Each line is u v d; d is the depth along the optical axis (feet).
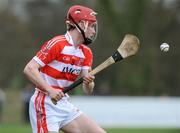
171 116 178.29
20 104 209.97
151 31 323.78
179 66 347.56
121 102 180.65
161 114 178.91
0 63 372.17
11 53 373.81
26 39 383.24
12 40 382.01
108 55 342.03
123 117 179.73
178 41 346.33
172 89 349.20
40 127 55.21
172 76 348.38
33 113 55.72
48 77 54.70
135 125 178.70
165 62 344.69
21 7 402.72
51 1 401.08
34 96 55.62
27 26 395.34
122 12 285.43
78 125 56.29
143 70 281.95
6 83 369.30
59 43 53.93
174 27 337.93
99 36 342.64
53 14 398.83
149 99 194.59
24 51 375.86
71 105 56.54
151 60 285.02
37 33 393.50
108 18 285.64
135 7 282.97
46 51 53.78
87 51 56.03
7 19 389.19
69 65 54.70
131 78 279.49
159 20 331.36
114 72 329.11
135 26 284.00
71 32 55.01
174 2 337.93
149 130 150.71
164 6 334.65
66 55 54.34
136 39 54.54
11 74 371.56
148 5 287.48
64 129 56.49
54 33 395.34
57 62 54.34
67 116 56.03
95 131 56.34
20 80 328.29
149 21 322.96
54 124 55.01
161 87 304.09
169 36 344.90
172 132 143.13
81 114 56.65
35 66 53.67
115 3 286.66
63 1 378.32
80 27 54.65
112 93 287.07
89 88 57.93
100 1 285.64
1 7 396.78
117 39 284.20
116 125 179.52
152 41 320.29
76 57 54.95
